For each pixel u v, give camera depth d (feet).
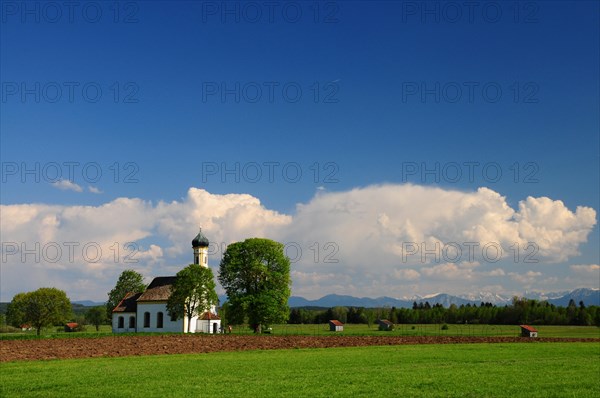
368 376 147.13
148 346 241.55
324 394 121.19
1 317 604.90
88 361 181.16
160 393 121.39
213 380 139.44
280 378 143.64
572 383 135.64
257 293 375.04
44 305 481.05
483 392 123.75
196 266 400.47
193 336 310.45
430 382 136.67
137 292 453.58
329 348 240.32
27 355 200.44
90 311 626.64
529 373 153.79
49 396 117.39
